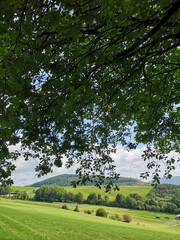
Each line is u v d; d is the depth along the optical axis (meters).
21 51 4.00
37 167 5.98
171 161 6.55
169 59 7.24
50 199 139.38
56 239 18.19
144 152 6.94
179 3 2.93
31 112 4.70
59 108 3.77
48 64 3.86
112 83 5.39
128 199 136.00
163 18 3.41
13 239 14.97
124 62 5.46
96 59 4.50
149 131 7.20
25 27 2.97
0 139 4.69
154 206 129.88
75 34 3.28
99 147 6.32
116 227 36.59
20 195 136.00
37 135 5.51
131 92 6.86
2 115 3.49
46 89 3.88
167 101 7.60
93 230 27.81
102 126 7.22
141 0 2.44
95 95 6.10
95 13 3.88
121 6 2.67
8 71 3.12
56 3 3.48
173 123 7.52
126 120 8.01
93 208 114.38
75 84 3.64
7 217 27.84
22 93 3.56
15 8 2.63
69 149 6.04
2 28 2.84
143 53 4.63
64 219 36.91
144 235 29.53
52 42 4.43
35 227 22.86
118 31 4.19
